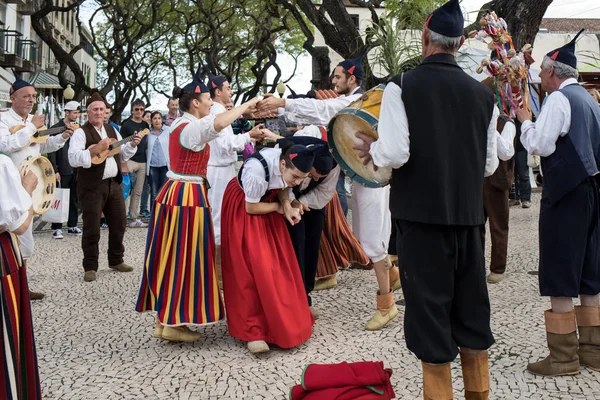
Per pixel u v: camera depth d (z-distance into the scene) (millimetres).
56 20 35188
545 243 3604
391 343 4273
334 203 5727
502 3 9016
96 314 5203
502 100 3732
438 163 2697
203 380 3713
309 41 13078
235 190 4336
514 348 4043
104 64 38531
